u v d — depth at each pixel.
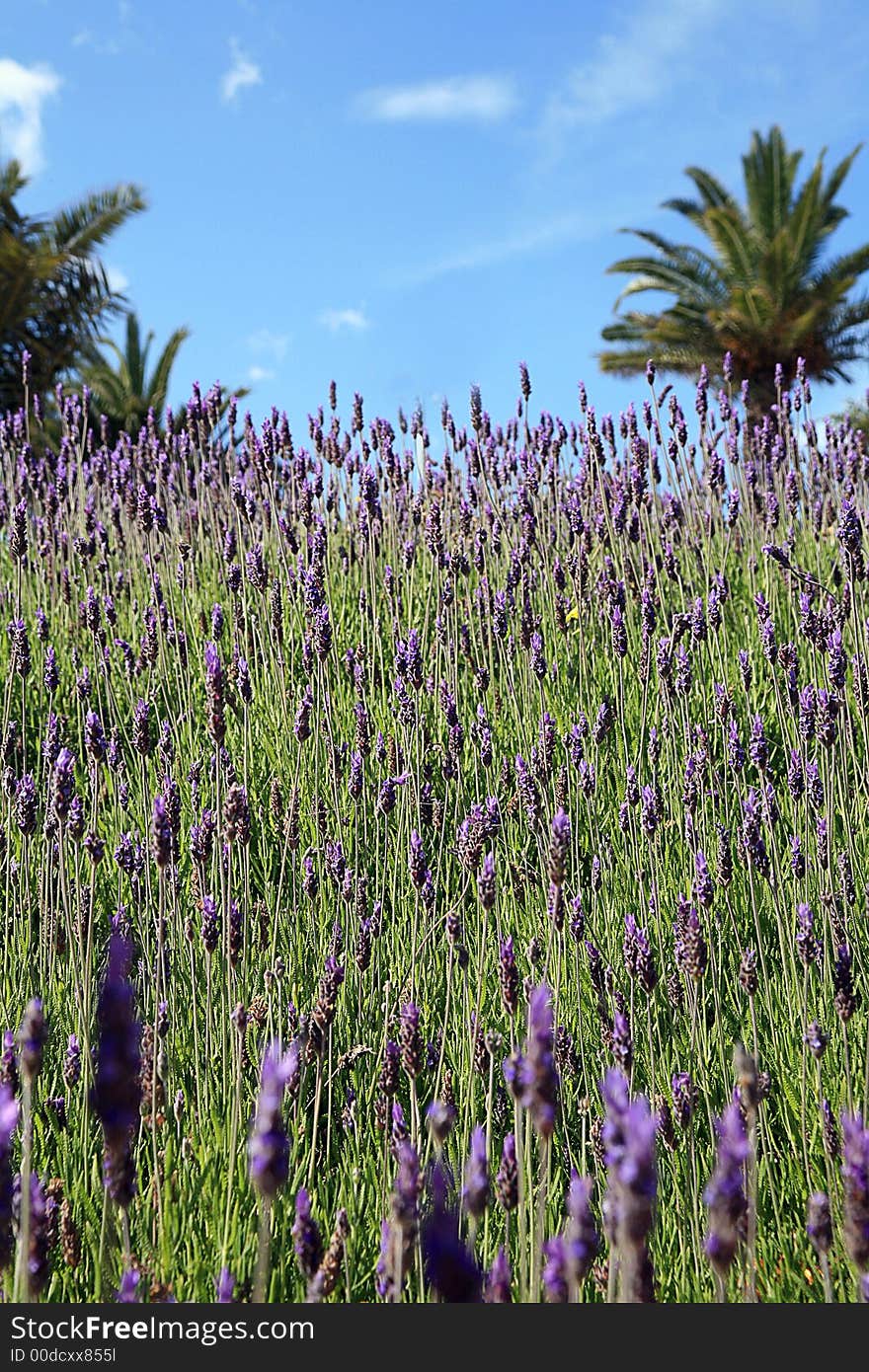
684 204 31.38
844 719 4.24
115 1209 2.54
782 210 29.45
